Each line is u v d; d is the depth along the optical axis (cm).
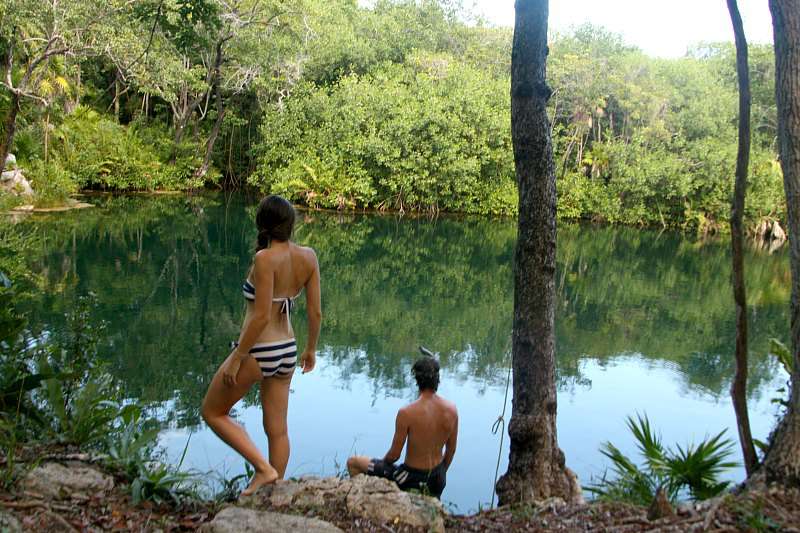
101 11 1777
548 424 416
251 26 2612
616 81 2986
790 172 299
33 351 433
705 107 2950
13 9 1662
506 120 2731
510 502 405
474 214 2914
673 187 2895
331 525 257
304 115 2772
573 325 1219
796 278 299
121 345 881
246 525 253
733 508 273
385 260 1788
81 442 331
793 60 296
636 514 292
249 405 686
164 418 632
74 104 2672
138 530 254
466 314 1238
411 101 2720
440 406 426
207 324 1020
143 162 2756
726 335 1176
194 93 3064
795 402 293
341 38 2992
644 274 1867
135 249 1631
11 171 2041
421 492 405
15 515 244
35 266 1343
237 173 3272
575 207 3000
